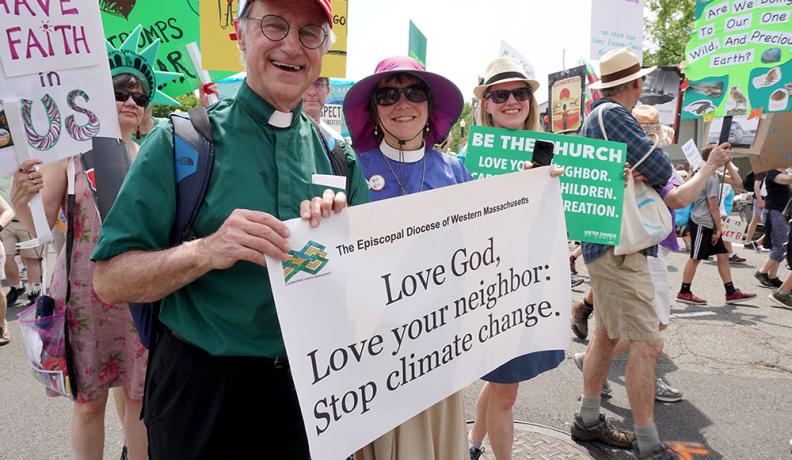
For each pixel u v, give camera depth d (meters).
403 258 1.44
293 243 1.20
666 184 2.76
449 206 1.54
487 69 2.72
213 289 1.27
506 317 1.75
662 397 3.38
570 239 2.36
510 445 2.32
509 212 1.71
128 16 3.15
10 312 5.60
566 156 2.32
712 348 4.34
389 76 1.93
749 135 4.89
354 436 1.35
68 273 2.00
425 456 1.75
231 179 1.28
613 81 2.84
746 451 2.79
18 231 5.85
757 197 9.84
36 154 1.96
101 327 2.09
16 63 1.92
